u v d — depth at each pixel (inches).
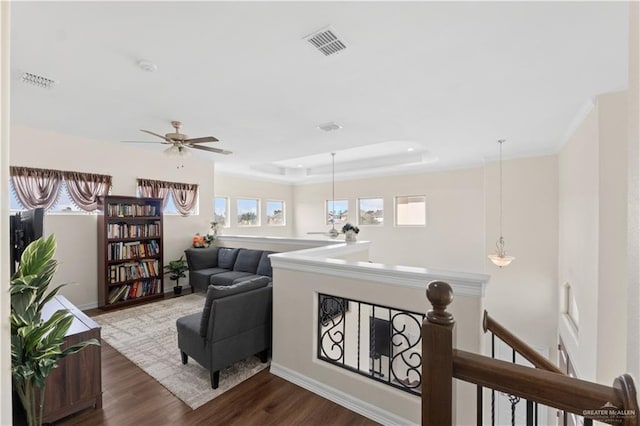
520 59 90.8
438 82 106.0
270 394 94.0
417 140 185.5
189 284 229.8
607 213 114.1
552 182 210.5
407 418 78.2
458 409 74.2
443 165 266.7
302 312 100.0
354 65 94.2
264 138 180.5
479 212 255.8
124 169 199.3
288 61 91.7
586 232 136.2
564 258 191.0
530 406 36.9
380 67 95.5
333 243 182.5
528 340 216.2
